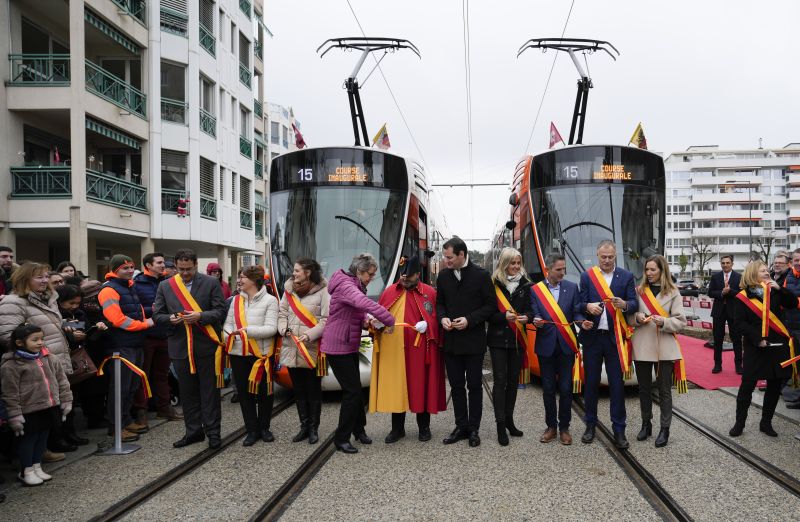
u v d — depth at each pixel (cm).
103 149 1798
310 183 844
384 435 616
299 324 586
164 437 623
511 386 589
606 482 458
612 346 556
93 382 655
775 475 463
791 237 8750
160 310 587
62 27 1609
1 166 1383
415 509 410
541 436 592
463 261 567
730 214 8819
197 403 593
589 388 569
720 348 908
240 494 445
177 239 1845
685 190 9031
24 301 519
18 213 1401
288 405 769
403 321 579
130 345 617
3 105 1392
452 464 508
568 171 849
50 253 1742
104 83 1578
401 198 856
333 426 653
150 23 1791
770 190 8875
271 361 592
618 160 851
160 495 446
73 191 1401
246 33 2516
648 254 815
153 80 1788
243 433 633
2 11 1391
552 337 570
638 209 837
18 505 434
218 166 2147
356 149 852
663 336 558
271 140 5119
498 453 538
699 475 469
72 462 538
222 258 2220
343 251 816
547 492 438
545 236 838
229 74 2273
